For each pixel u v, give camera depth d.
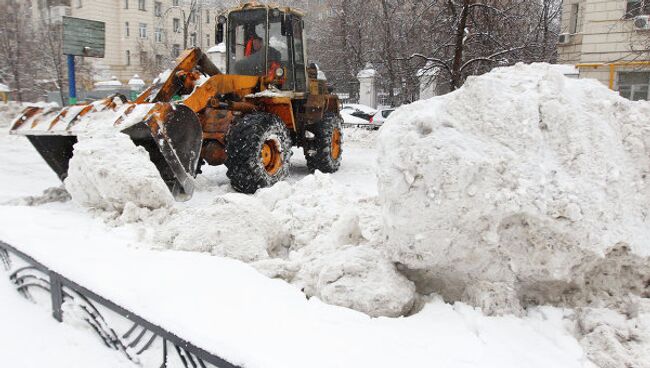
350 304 2.46
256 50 7.75
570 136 2.36
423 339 2.11
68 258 3.00
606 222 2.20
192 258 3.15
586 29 14.71
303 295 2.62
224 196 3.98
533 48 15.09
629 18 13.91
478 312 2.33
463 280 2.49
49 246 3.27
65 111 5.38
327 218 4.07
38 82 24.48
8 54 22.00
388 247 2.53
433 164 2.32
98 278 2.64
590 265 2.28
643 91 14.29
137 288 2.53
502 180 2.28
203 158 6.89
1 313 3.04
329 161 8.64
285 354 1.88
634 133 2.46
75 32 9.23
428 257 2.38
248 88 7.25
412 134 2.44
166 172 5.55
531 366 1.93
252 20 7.73
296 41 8.23
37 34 26.55
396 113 2.79
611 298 2.35
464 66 12.73
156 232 3.86
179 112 5.40
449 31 13.88
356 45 31.70
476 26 13.52
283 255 3.85
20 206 4.82
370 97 25.55
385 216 2.52
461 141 2.38
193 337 2.01
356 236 3.30
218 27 8.09
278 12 7.65
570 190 2.21
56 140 5.75
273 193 4.80
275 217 4.02
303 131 8.36
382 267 2.54
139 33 38.75
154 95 6.27
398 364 1.89
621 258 2.30
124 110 5.18
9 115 14.66
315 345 1.99
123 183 4.39
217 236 3.51
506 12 13.61
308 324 2.20
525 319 2.29
